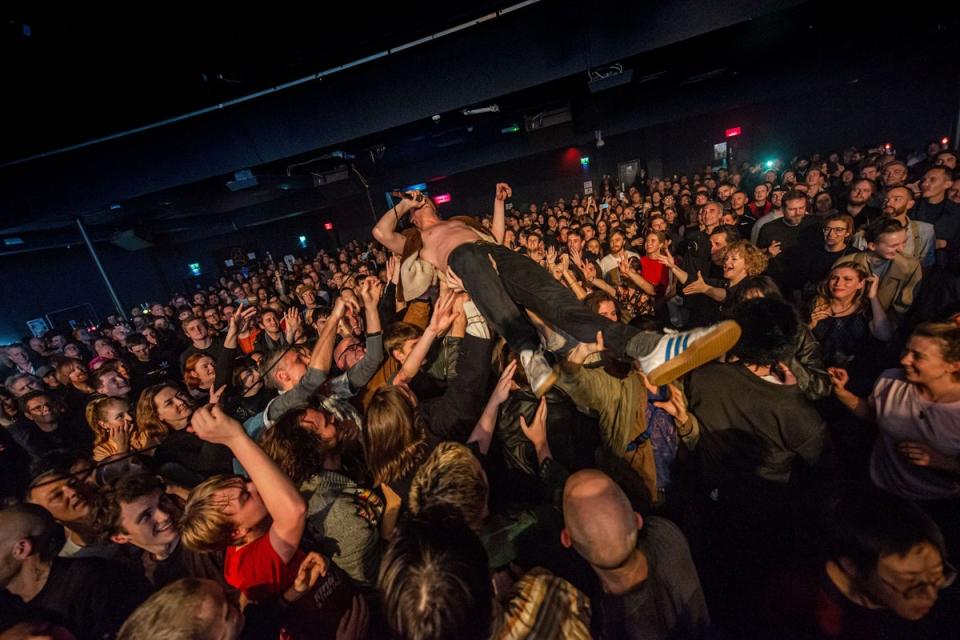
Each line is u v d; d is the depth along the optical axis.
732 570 1.85
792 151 15.76
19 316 14.72
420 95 7.78
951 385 1.47
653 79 11.27
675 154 17.33
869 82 13.88
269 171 11.25
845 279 2.35
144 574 1.71
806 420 1.69
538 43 7.03
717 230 3.80
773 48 10.38
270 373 2.59
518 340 1.67
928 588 1.08
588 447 2.27
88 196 8.92
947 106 12.88
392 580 0.98
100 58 5.50
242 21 5.50
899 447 1.62
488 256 1.86
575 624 1.11
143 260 18.14
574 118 12.05
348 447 2.05
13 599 1.49
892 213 3.10
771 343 1.71
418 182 17.83
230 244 20.75
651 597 1.21
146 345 5.39
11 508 1.54
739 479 1.88
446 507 1.26
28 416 3.58
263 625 1.41
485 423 1.86
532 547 1.43
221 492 1.36
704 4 6.23
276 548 1.31
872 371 2.43
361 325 4.14
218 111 8.02
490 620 0.97
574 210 12.37
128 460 2.28
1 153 7.66
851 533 1.17
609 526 1.10
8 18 4.49
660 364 1.36
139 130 8.11
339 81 7.77
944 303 2.55
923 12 8.90
